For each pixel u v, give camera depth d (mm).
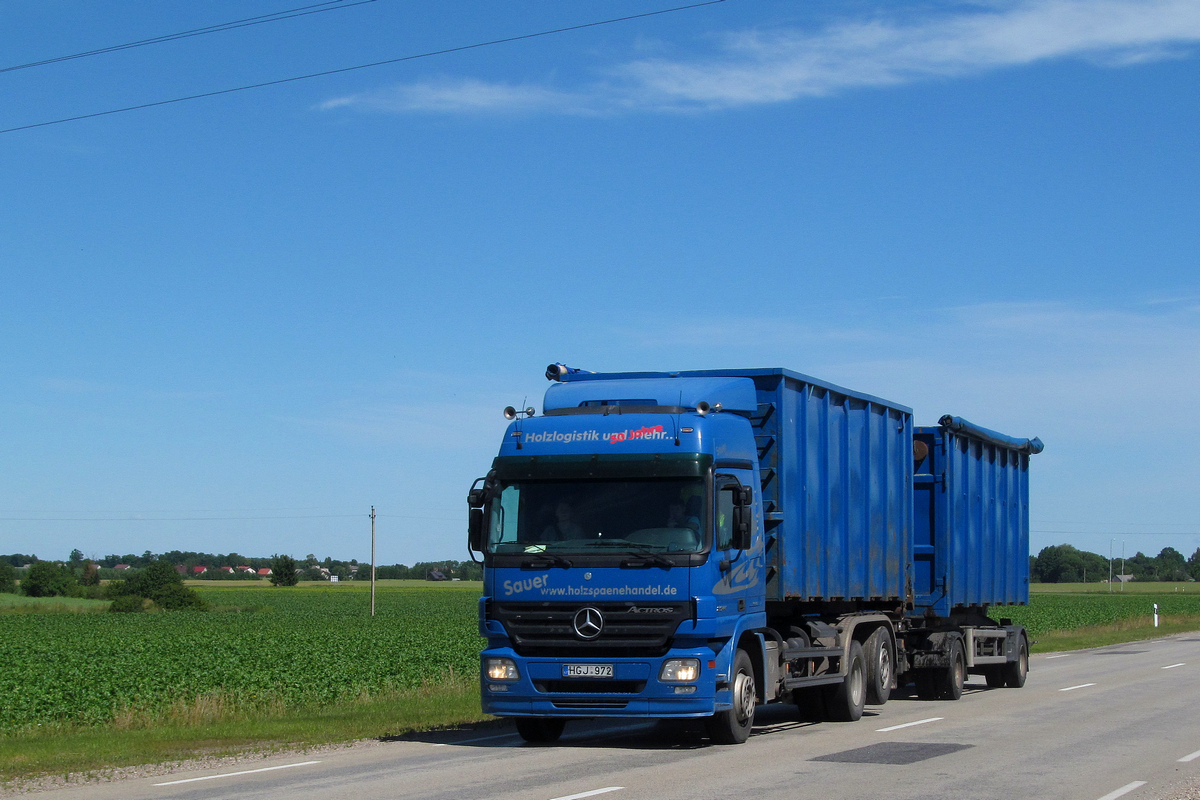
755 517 15047
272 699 22016
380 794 10562
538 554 13992
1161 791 10797
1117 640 49750
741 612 14508
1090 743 14562
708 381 15273
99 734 17219
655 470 13961
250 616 73625
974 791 10711
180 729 17547
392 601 100875
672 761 12852
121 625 61781
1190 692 22766
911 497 20797
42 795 10891
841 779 11422
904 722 17422
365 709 20469
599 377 16406
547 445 14375
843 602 18375
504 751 14039
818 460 17062
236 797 10516
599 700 13711
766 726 16922
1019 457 27000
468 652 30484
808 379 16672
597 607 13727
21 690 20391
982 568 24078
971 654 22906
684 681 13469
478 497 14484
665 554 13641
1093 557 190375
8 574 112375
